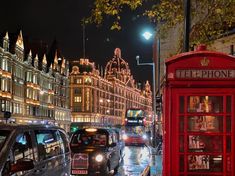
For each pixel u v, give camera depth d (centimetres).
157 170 2089
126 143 5525
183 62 906
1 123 920
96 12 1078
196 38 1316
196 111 901
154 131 4606
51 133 1084
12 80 8250
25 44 9588
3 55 7756
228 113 892
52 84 11238
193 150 902
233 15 1232
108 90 18475
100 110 17075
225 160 893
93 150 1881
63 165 1113
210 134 896
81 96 15588
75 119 15488
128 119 6050
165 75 912
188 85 900
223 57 898
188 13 1185
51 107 11025
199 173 898
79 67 15888
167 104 908
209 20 1282
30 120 9294
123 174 2230
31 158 905
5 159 797
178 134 902
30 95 9394
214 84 895
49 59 11569
